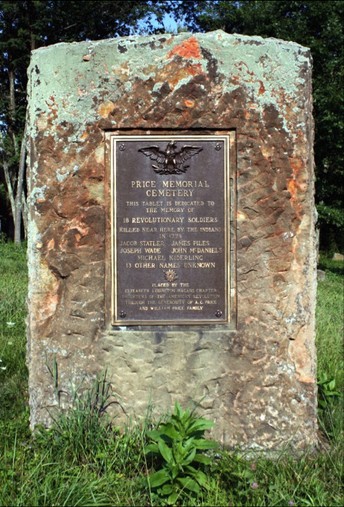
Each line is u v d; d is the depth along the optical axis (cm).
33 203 341
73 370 344
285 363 344
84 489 286
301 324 344
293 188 341
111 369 344
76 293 343
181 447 298
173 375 344
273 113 338
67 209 341
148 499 290
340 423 360
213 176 342
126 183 342
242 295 343
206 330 344
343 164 1576
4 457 316
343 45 1597
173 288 345
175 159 341
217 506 279
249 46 337
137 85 337
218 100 338
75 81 338
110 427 342
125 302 344
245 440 344
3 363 482
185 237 343
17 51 2162
